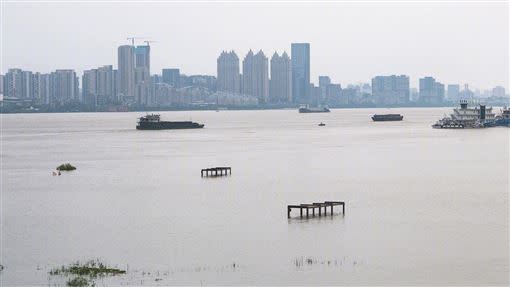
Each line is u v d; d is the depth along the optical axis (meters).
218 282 108.25
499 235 135.38
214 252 125.25
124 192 195.62
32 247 130.62
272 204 172.25
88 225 149.38
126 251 126.81
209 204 173.38
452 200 174.12
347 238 134.12
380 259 119.75
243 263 118.19
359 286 106.31
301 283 107.75
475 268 114.56
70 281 108.88
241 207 168.62
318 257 121.31
